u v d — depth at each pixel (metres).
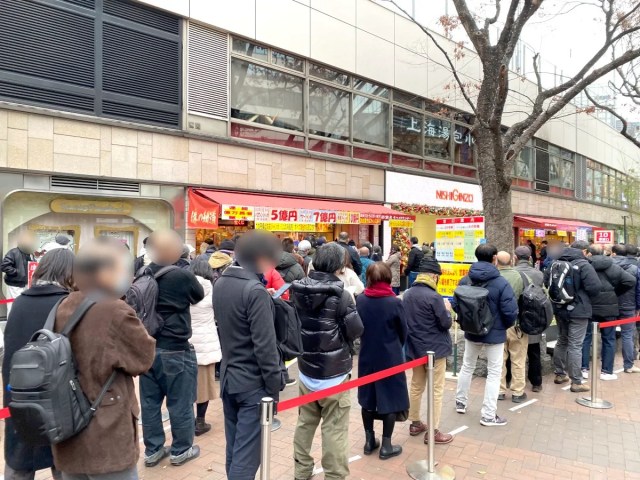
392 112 17.17
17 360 2.06
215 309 3.21
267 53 13.27
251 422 3.06
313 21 14.30
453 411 5.46
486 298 4.91
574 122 28.73
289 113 13.87
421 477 3.88
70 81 9.56
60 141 9.38
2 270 7.77
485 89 8.23
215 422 5.08
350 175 15.49
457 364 6.96
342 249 3.76
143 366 2.39
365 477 3.91
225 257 5.63
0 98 8.70
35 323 2.68
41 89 9.18
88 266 2.37
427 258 4.88
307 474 3.78
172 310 3.96
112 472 2.29
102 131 9.96
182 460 4.05
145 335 2.42
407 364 3.90
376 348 4.16
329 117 15.06
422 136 18.36
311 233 14.61
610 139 34.03
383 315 4.15
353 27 15.59
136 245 10.71
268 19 13.05
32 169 9.02
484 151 8.71
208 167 11.77
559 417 5.31
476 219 7.51
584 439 4.73
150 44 10.75
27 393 2.03
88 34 9.80
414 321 4.68
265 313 3.02
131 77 10.45
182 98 11.32
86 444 2.24
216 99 11.95
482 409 5.09
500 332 4.96
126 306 2.41
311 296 3.59
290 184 13.66
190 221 11.30
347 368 3.67
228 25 12.09
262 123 13.12
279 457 4.29
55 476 2.95
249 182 12.62
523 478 3.95
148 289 3.84
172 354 3.96
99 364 2.28
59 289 2.79
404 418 4.30
